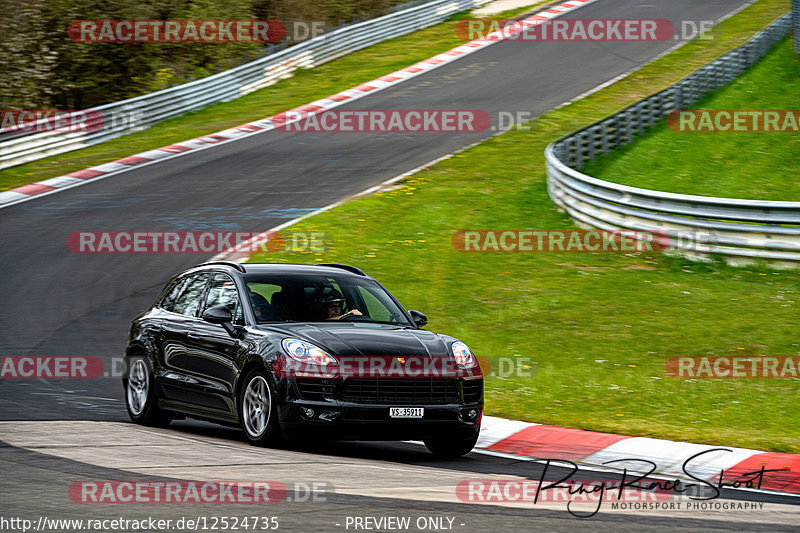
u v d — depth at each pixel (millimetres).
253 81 136875
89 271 63844
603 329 49781
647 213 67188
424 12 177000
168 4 147000
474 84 134250
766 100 119938
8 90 127750
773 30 149375
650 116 108500
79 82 137375
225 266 33500
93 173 93750
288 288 32188
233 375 30078
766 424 35469
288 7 171000
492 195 83812
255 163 97500
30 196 84875
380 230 73625
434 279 61531
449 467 28141
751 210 61656
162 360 33344
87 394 40000
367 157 99375
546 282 60000
